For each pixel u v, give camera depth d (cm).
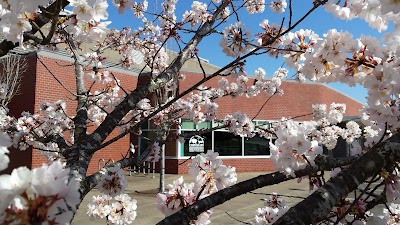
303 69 209
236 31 275
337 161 153
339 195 108
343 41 190
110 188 226
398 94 189
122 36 599
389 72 178
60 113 478
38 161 1076
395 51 183
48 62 1163
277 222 101
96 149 229
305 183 1063
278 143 159
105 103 550
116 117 247
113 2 292
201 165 172
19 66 1152
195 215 137
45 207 70
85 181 208
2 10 165
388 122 202
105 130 242
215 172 171
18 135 422
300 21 195
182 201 160
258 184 146
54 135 301
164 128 371
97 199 348
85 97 322
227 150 1533
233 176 172
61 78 1189
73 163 219
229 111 1556
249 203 825
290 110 1689
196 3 522
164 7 601
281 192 917
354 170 116
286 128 162
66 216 73
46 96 1155
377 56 187
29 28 181
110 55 1370
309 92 1741
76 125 275
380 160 120
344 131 713
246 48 282
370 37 187
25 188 70
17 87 1107
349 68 196
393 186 145
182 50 291
